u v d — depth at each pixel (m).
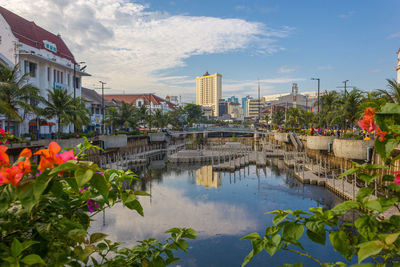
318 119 44.19
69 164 1.34
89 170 1.34
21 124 30.95
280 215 1.65
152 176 35.66
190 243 14.89
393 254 1.35
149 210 20.64
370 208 1.43
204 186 29.41
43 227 1.61
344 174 1.67
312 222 1.46
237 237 15.65
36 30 40.00
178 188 28.56
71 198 1.92
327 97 36.94
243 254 13.67
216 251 13.97
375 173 1.56
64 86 41.12
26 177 1.56
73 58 46.44
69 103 29.25
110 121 49.94
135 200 1.82
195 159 48.25
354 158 23.59
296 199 22.97
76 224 1.67
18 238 1.62
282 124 82.25
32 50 35.28
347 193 21.30
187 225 17.53
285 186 27.84
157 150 61.19
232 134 119.50
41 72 36.44
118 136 42.00
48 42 39.06
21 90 22.02
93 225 17.12
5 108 18.25
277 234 1.50
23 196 1.35
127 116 51.81
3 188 1.43
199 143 90.19
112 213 19.56
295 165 35.09
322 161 37.38
